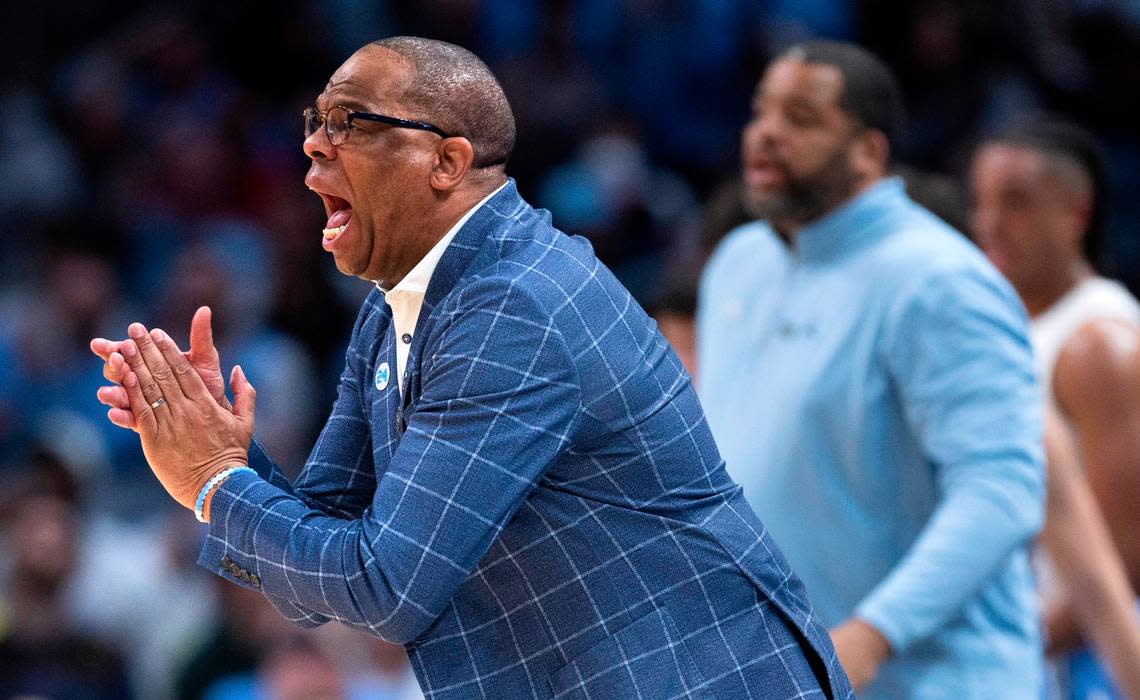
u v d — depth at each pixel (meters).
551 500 7.61
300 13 33.44
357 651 16.62
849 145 11.25
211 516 7.61
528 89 30.92
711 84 32.94
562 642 7.70
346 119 7.51
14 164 30.44
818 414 11.02
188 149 30.27
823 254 11.30
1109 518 13.50
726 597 7.79
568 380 7.39
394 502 7.26
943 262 10.85
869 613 10.13
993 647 11.07
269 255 28.02
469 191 7.68
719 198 14.93
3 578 19.05
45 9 33.84
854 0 33.22
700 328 12.51
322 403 25.30
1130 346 13.57
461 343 7.37
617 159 30.33
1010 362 10.79
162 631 19.02
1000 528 10.38
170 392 7.60
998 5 31.16
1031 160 13.71
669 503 7.73
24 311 26.09
